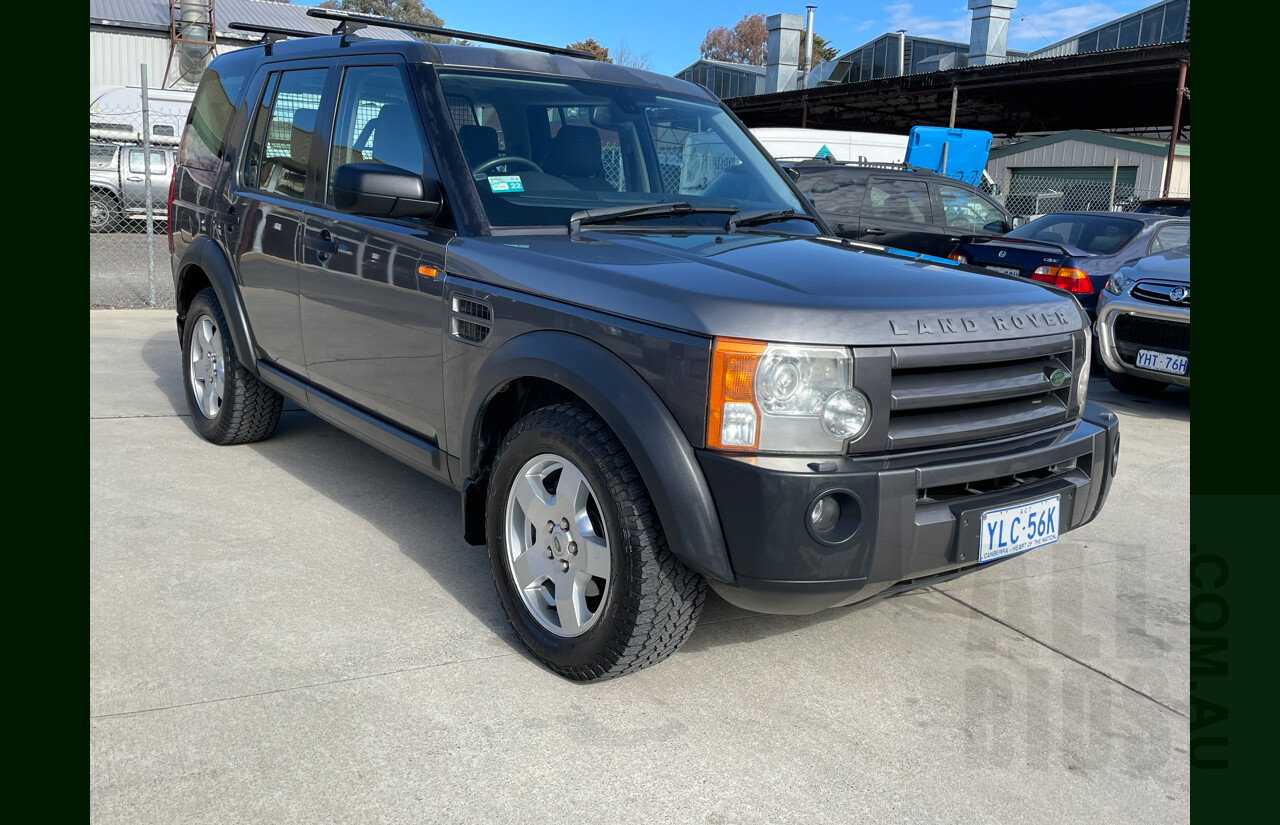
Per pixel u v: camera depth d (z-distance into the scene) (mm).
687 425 2346
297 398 4070
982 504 2514
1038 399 2785
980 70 19281
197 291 5016
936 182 9586
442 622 3031
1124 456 5555
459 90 3340
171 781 2174
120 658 2699
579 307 2596
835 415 2312
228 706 2486
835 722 2586
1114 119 27016
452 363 3045
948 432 2496
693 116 3848
